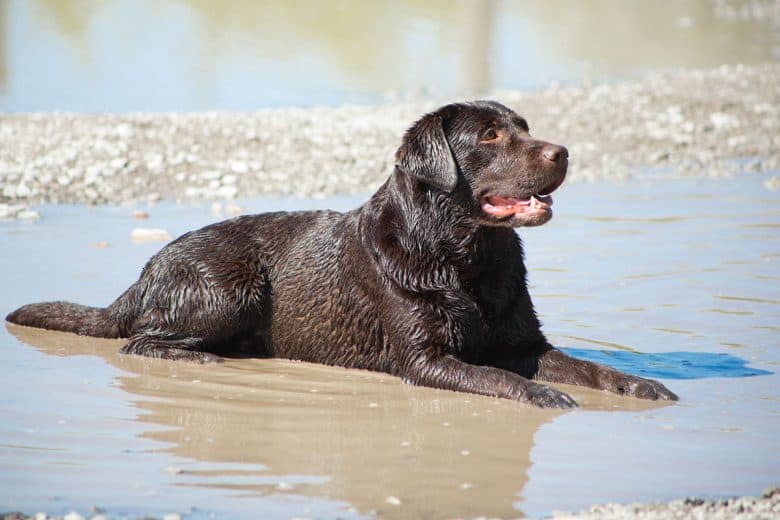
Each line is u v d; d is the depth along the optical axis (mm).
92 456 13930
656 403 16531
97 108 44688
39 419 15422
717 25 77250
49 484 12938
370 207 18906
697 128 43094
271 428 15297
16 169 34094
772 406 16219
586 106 46688
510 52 63281
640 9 84062
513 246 18297
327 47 61031
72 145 37188
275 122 42031
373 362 18828
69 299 22000
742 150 40000
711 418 15711
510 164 17391
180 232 27891
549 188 17438
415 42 63938
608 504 12258
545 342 18516
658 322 20750
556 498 12648
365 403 16688
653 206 31422
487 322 18016
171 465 13633
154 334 19672
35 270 24141
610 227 28797
